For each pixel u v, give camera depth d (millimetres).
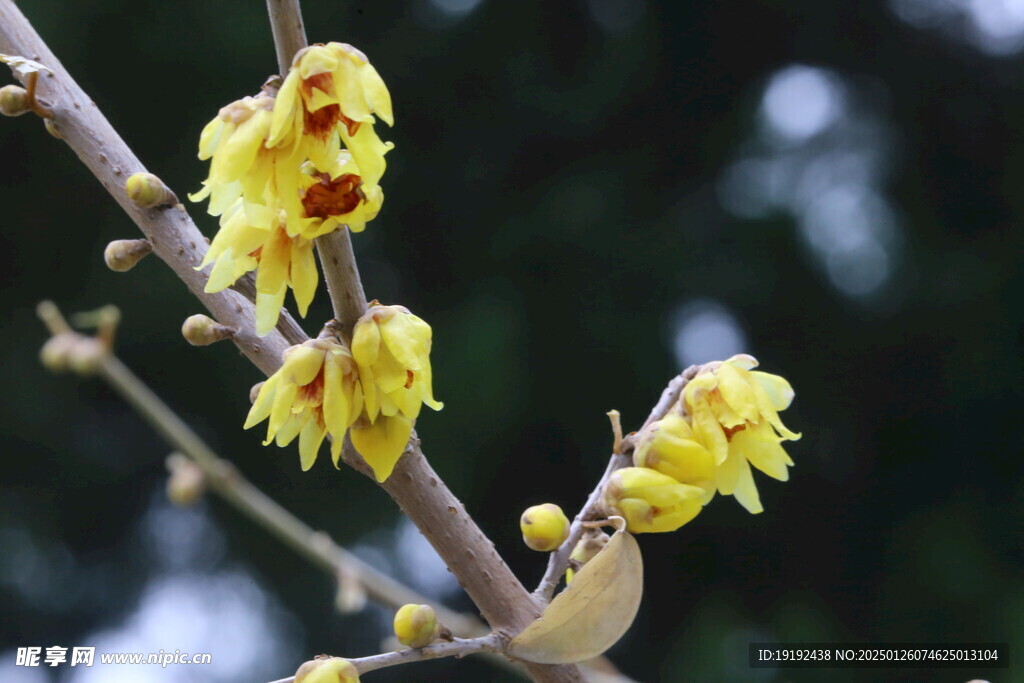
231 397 3730
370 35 4016
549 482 3729
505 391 3633
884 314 3996
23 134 3762
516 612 1394
